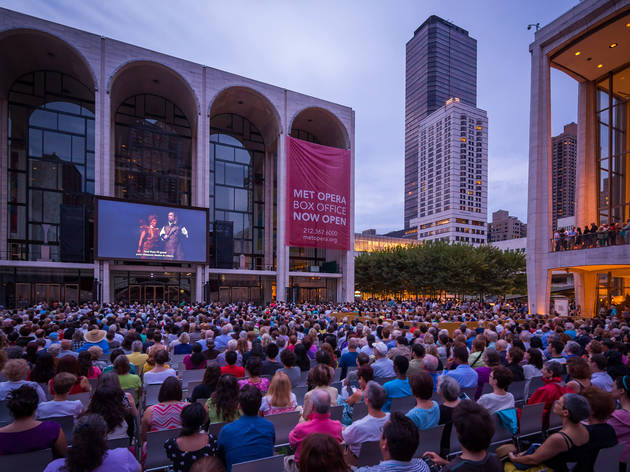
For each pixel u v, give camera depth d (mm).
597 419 3469
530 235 26172
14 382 5348
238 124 46000
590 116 29484
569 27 24438
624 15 22219
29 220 33656
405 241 119750
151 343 9703
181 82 37500
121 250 31906
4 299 30469
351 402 5383
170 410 4520
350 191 45469
